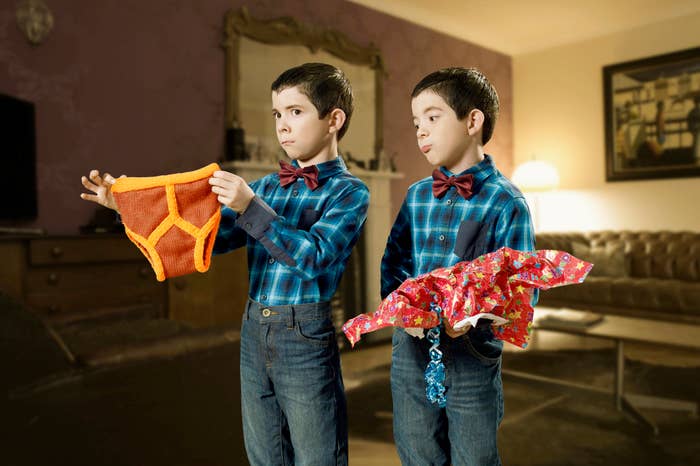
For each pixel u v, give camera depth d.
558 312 3.07
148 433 1.24
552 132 5.96
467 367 1.03
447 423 1.11
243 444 1.42
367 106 4.77
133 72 3.50
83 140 3.31
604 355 3.61
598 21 5.36
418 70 5.24
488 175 1.09
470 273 0.91
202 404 1.35
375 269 4.65
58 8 3.18
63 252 2.79
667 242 4.70
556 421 2.42
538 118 6.07
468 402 1.03
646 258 4.71
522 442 2.20
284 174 1.08
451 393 1.04
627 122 5.36
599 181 5.62
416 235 1.14
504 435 2.27
